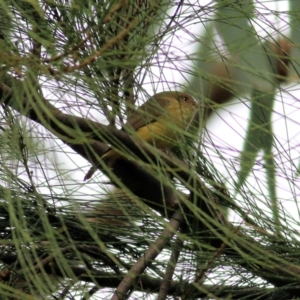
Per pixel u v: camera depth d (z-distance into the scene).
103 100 4.65
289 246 5.41
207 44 4.88
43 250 5.57
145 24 4.83
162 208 6.16
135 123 4.87
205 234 5.50
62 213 5.69
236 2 4.87
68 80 4.43
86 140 4.18
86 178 5.73
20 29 4.68
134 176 6.09
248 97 4.86
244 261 5.28
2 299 4.60
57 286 5.19
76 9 4.40
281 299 5.98
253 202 5.05
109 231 5.86
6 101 4.71
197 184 5.04
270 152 4.96
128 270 5.59
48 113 4.01
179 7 4.82
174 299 5.51
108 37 4.70
